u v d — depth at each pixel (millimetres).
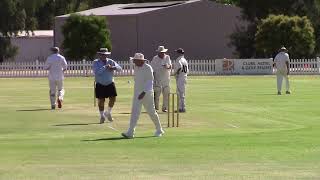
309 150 57969
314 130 74812
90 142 64688
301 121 85125
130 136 67938
